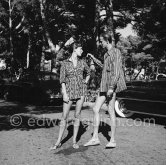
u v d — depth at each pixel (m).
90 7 25.94
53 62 22.47
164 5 21.81
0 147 5.77
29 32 34.88
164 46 26.64
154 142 6.11
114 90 5.43
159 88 7.99
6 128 7.60
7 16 33.62
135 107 8.62
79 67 5.39
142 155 5.20
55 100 13.23
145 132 7.04
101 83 5.48
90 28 27.84
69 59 5.43
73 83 5.36
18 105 13.33
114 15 27.44
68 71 5.34
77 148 5.59
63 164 4.72
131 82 9.06
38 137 6.55
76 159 4.96
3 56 34.50
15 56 36.56
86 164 4.72
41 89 13.22
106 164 4.72
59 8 26.14
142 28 25.83
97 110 5.67
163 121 8.62
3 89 16.45
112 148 5.61
